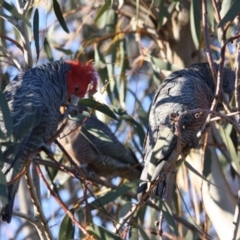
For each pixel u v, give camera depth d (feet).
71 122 40.86
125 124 45.32
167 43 42.32
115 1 41.34
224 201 38.68
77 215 32.86
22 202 47.26
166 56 42.45
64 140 41.55
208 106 34.40
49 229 30.30
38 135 29.27
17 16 28.50
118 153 42.47
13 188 27.63
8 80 39.96
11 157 27.43
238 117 29.40
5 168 27.25
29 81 29.81
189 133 32.94
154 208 36.45
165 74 42.22
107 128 42.04
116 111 34.27
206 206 38.86
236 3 26.94
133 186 30.25
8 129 25.44
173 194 41.47
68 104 32.01
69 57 42.01
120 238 28.60
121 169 43.06
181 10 39.29
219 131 37.88
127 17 43.50
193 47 42.09
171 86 33.78
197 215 40.40
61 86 31.27
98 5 44.01
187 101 32.91
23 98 28.86
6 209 27.35
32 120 28.45
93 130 33.94
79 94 32.22
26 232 48.03
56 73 31.32
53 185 36.24
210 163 37.27
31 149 29.14
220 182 39.06
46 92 29.89
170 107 32.81
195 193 40.47
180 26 41.86
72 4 46.52
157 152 30.96
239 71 29.58
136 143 40.52
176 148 29.22
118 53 42.80
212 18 34.50
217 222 38.47
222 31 28.94
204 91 34.14
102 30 48.47
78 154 41.75
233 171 40.40
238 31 30.71
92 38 41.19
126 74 40.98
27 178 29.04
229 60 43.93
